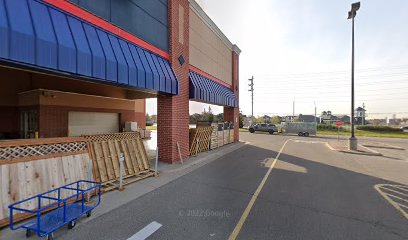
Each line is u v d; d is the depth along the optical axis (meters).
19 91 12.98
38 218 3.92
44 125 11.98
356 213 5.52
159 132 11.07
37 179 5.11
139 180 8.06
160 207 5.71
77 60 5.76
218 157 13.62
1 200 4.46
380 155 15.35
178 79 11.20
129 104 18.73
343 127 55.47
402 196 6.84
